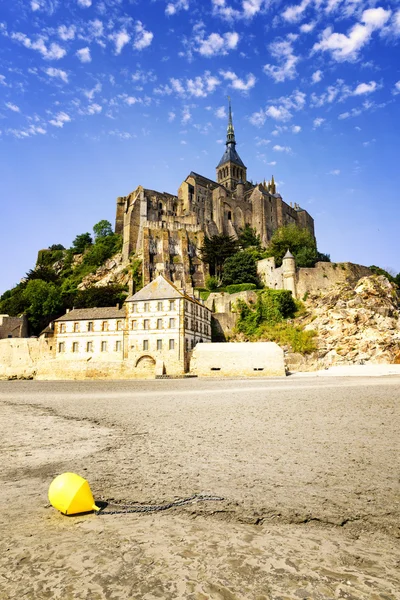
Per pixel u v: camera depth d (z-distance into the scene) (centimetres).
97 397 2747
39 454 1119
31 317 9088
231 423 1502
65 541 564
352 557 504
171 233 10500
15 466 1002
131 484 819
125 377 5662
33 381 5684
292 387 3047
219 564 485
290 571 465
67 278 11825
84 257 12431
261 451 1068
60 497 672
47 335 7281
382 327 7012
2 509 711
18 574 469
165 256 9925
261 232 13150
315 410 1748
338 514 645
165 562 492
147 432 1380
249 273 8931
